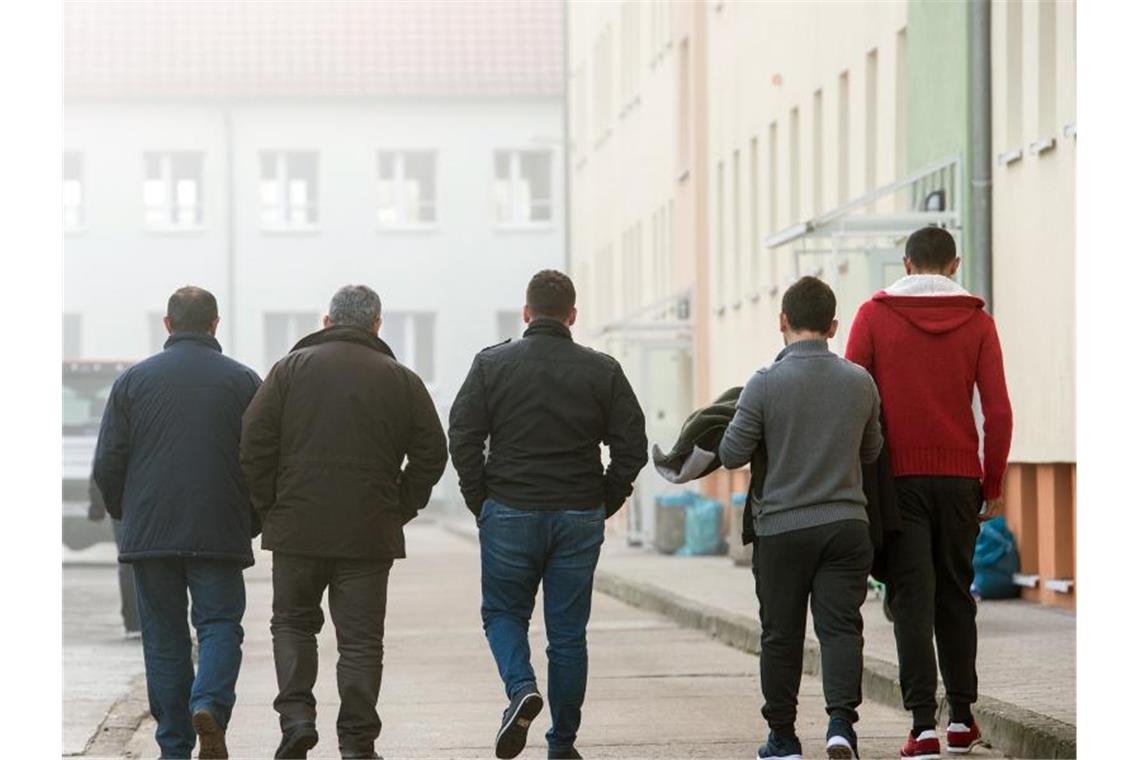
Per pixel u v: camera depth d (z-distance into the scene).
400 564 63.47
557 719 17.39
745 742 20.20
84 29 121.88
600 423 17.36
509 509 17.16
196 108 121.56
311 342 17.55
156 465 17.80
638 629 35.44
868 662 24.20
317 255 121.75
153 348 121.06
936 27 38.06
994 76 35.66
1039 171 33.34
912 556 17.41
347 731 17.05
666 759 19.11
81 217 121.19
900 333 17.45
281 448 17.28
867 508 17.14
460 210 122.44
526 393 17.20
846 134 47.94
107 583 50.28
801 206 52.34
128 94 120.88
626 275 89.12
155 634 18.00
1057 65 32.56
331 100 121.88
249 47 122.12
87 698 24.83
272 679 27.48
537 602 43.53
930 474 17.39
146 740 21.17
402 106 122.44
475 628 36.19
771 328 56.06
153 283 121.19
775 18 55.41
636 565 51.75
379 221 122.44
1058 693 20.70
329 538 17.05
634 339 67.81
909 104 40.09
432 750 19.91
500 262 122.56
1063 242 32.03
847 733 16.41
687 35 71.06
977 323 17.53
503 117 122.81
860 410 16.80
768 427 16.84
